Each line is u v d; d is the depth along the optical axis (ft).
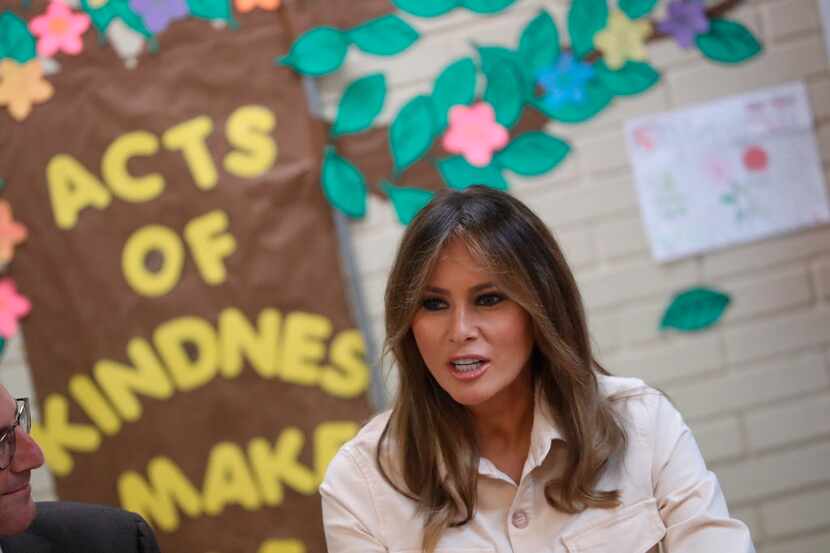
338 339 15.52
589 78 15.66
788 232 15.79
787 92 15.70
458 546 9.32
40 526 9.21
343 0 15.67
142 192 15.66
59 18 15.75
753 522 15.81
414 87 15.72
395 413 9.67
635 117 15.71
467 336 8.82
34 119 15.74
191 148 15.61
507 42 15.72
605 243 15.75
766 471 15.80
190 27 15.66
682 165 15.72
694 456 9.50
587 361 9.35
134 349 15.67
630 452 9.42
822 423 15.83
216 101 15.64
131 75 15.72
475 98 15.67
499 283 8.82
